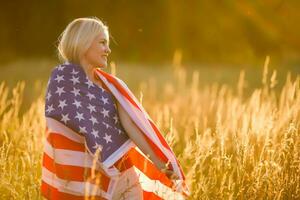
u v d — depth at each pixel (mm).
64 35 4438
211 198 5004
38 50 30000
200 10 32875
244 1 33406
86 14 30984
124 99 4492
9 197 5129
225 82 18234
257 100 5891
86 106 4273
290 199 4910
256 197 4898
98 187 4254
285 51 34781
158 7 32500
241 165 5004
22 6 30438
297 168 4969
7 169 5598
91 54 4410
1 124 6672
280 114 5621
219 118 5297
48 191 4305
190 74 22172
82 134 4207
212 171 5355
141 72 21188
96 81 4496
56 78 4293
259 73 22188
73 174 4250
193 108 9023
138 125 4473
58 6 30656
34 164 5488
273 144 5164
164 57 32125
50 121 4242
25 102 11016
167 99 11414
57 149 4242
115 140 4371
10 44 29656
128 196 4441
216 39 32844
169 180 4672
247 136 5047
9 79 16641
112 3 31656
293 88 5652
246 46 33375
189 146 5395
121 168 4434
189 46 32875
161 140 4598
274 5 34062
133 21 32156
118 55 31484
